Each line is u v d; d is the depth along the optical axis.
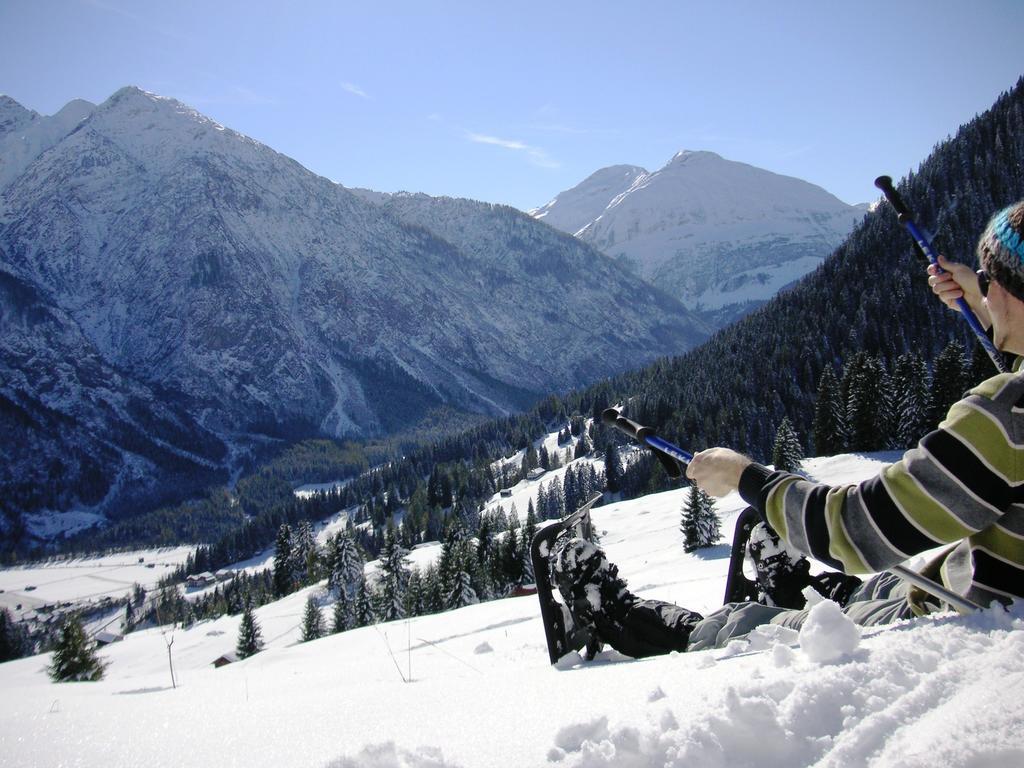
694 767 1.24
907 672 1.35
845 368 51.66
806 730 1.26
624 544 41.81
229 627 54.69
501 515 81.81
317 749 1.58
